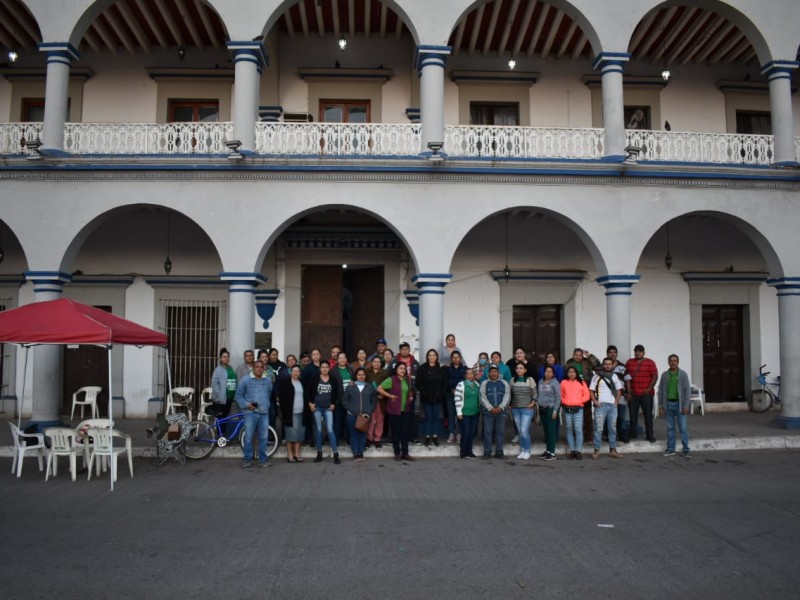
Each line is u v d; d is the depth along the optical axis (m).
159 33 13.23
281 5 11.09
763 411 14.57
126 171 10.80
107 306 14.01
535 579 4.95
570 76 14.29
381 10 13.19
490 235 14.52
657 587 4.79
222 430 10.13
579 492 7.75
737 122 14.70
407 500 7.33
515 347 14.59
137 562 5.26
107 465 9.02
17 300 13.84
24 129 11.73
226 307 13.95
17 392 13.67
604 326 14.51
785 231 11.74
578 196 11.29
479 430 11.94
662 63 14.53
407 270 14.11
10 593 4.62
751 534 6.07
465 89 14.09
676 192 11.48
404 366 9.85
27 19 12.58
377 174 10.97
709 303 14.84
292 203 10.91
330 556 5.43
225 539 5.87
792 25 11.93
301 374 10.27
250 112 10.95
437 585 4.82
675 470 9.08
